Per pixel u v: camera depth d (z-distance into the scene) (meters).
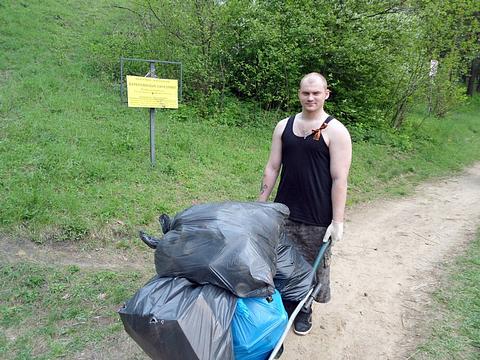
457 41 12.88
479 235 5.62
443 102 15.42
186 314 1.89
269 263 2.20
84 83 9.60
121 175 5.80
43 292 3.54
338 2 10.09
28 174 5.32
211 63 9.72
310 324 3.34
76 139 6.61
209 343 1.89
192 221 2.28
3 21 12.07
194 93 9.83
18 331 3.09
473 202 7.36
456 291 4.04
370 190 7.64
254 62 9.78
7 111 7.41
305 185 2.90
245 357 2.14
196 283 2.12
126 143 6.81
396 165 9.30
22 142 6.28
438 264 4.70
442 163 10.27
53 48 11.37
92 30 13.27
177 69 9.61
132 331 1.98
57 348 2.92
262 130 9.36
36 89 8.55
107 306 3.44
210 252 2.11
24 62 10.07
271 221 2.39
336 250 5.04
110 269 4.02
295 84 10.15
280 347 2.36
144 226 4.81
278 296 2.36
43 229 4.37
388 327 3.50
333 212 2.85
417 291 4.08
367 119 11.38
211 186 6.16
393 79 11.48
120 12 15.45
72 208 4.68
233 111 9.73
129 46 10.68
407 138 11.33
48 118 7.30
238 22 9.74
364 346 3.25
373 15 10.32
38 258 4.05
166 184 5.93
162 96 6.19
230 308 2.02
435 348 3.18
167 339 1.87
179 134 7.91
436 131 13.33
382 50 10.50
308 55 10.05
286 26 9.75
